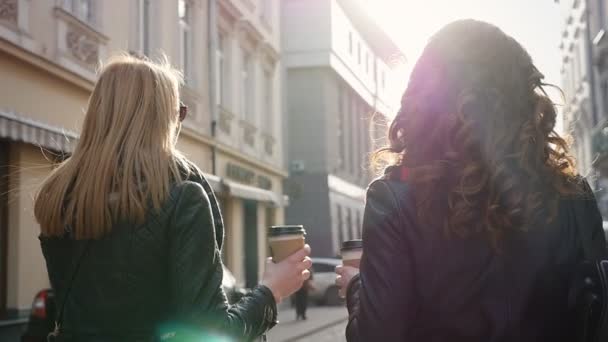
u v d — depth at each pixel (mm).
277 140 27422
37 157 11641
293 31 36969
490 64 1740
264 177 25562
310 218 36344
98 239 1934
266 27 26188
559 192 1672
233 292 8141
